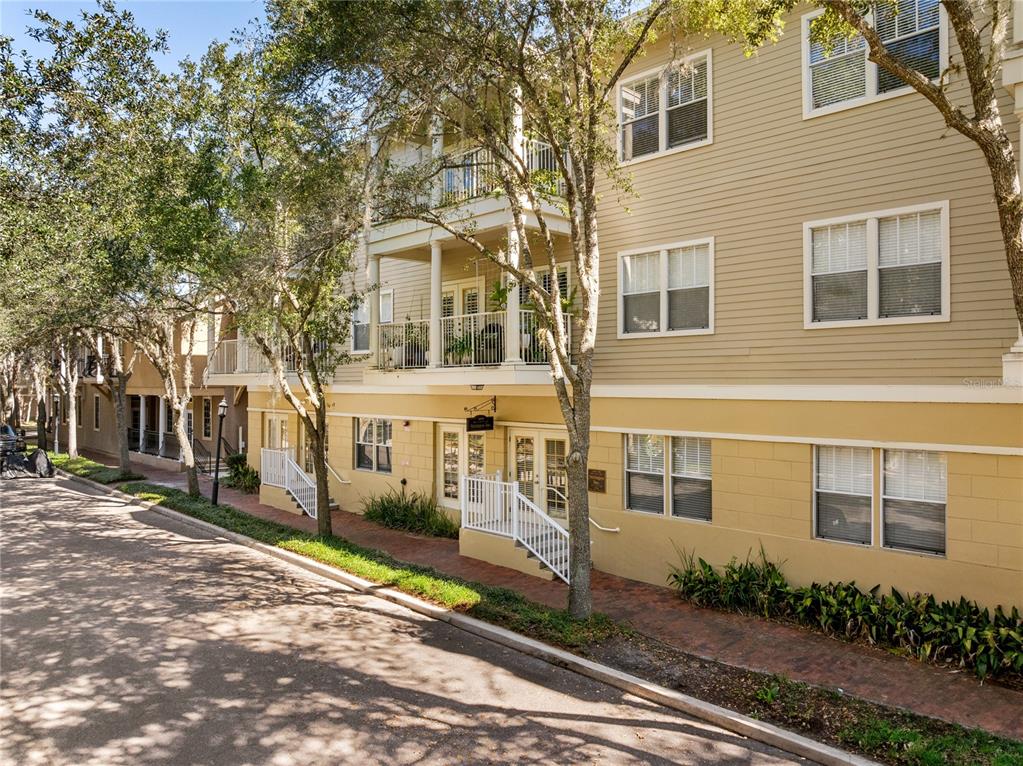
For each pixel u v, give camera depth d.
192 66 12.09
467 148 11.28
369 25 8.52
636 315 11.77
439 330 13.14
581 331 9.01
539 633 8.43
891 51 9.14
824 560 9.38
